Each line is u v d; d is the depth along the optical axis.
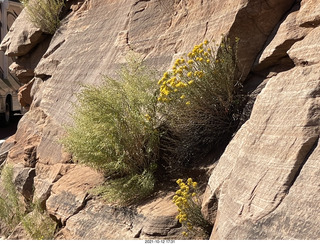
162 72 6.66
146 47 7.35
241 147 4.41
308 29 5.11
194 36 6.42
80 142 6.07
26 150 8.94
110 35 8.46
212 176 4.71
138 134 5.79
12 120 21.05
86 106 6.25
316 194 3.44
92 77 8.26
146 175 5.57
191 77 5.43
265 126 4.17
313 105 3.88
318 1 5.10
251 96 5.41
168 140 5.89
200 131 5.61
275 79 4.41
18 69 11.95
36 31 11.05
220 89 5.48
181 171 5.58
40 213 7.41
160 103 5.88
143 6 7.90
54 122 8.79
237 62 5.61
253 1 5.64
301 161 3.73
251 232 3.70
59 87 9.30
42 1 10.83
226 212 4.07
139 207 5.30
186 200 4.55
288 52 4.92
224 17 5.93
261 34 5.69
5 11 17.53
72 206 6.29
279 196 3.68
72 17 10.31
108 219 5.53
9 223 8.06
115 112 5.82
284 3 5.66
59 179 7.27
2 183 8.95
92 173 6.80
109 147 5.88
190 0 6.81
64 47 9.88
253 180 3.98
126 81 6.33
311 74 4.09
